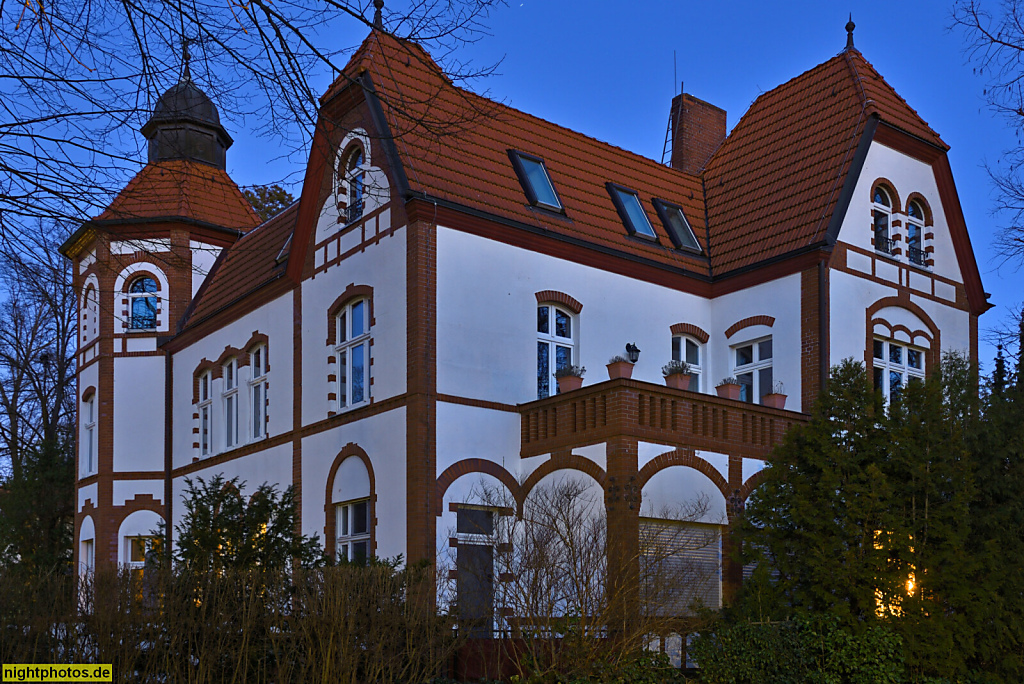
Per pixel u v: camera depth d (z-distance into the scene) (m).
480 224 17.81
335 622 11.35
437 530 16.45
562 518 14.28
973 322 22.00
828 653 12.33
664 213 21.78
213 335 24.22
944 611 12.82
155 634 10.46
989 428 13.40
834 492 13.09
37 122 7.84
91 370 27.23
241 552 14.00
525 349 18.19
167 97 8.56
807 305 19.03
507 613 13.48
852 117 20.69
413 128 9.42
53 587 10.40
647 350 19.94
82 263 27.75
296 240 20.58
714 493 16.67
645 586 13.75
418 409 16.58
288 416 20.55
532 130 21.06
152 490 25.83
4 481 31.48
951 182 21.73
